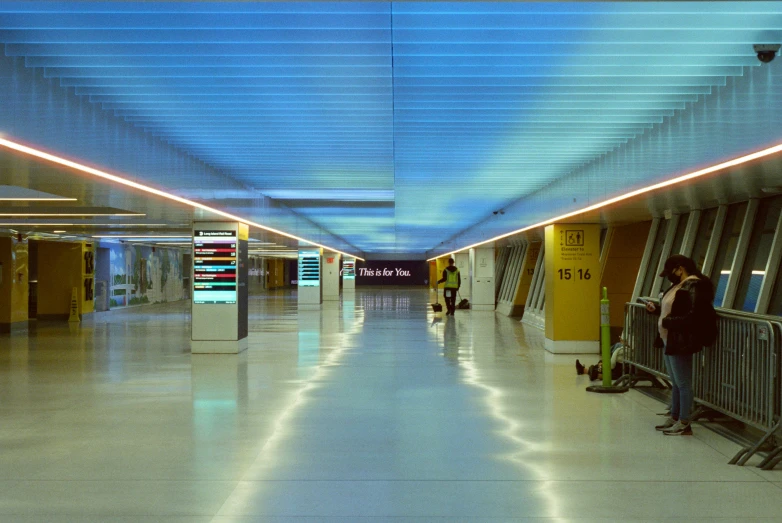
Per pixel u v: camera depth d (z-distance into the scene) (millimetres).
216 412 8281
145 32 5273
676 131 7434
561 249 14594
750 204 11297
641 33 5242
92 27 5070
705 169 7172
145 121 7910
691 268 7230
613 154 9664
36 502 4949
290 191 14672
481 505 4883
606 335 9883
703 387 7828
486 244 28547
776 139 5742
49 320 25703
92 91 6738
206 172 11070
